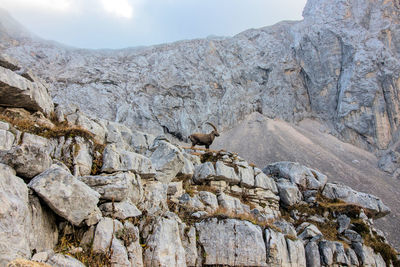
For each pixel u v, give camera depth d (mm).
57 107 18641
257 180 24562
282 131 93250
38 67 97062
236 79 107500
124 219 12297
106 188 12398
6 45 105250
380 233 25516
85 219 11117
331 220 25156
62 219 10914
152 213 13961
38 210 9898
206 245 15266
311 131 97250
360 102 92812
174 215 14695
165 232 13156
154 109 91188
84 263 10258
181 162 18578
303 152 83875
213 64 108438
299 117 102438
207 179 22016
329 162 80750
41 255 9133
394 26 100812
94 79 93375
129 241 11797
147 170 15375
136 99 91625
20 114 15750
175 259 12969
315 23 107062
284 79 105688
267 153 84688
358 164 82250
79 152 13883
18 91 15047
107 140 20141
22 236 8398
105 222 11594
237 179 23109
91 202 10852
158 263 12289
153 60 108312
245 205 21922
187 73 101375
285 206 26328
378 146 89188
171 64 102562
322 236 21188
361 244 22422
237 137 93500
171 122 91000
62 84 89625
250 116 101938
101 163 14375
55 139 14086
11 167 10039
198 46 112625
